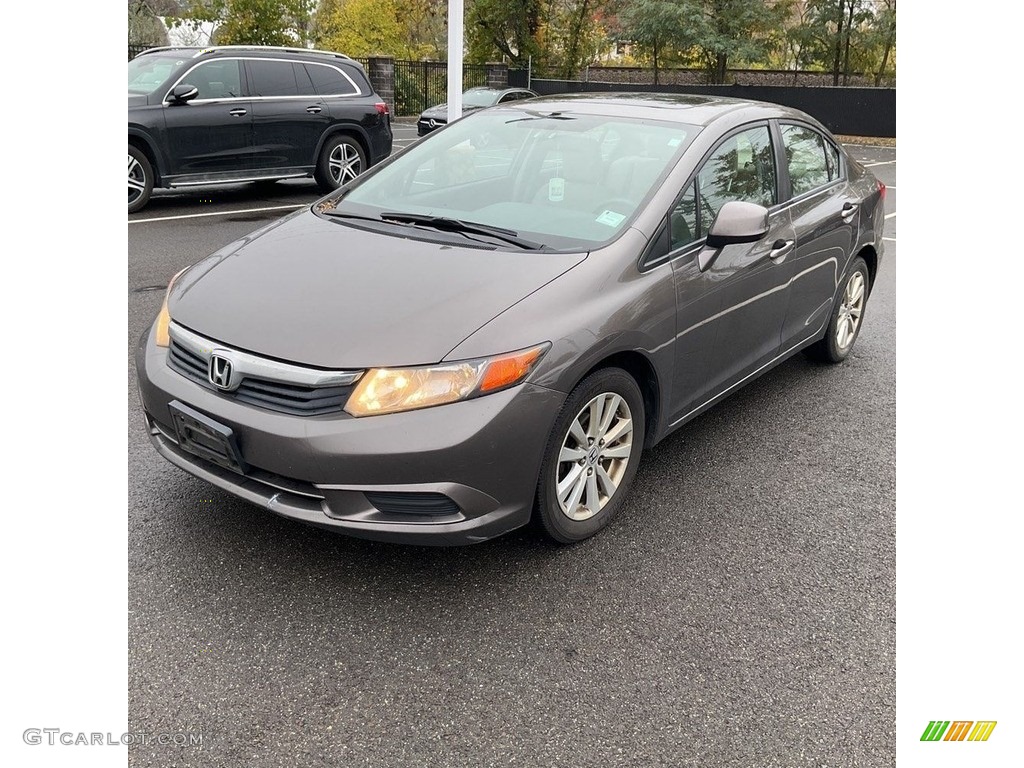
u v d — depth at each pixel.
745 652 2.61
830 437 4.17
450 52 8.52
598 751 2.21
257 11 24.45
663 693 2.42
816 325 4.68
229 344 2.75
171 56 9.64
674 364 3.33
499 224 3.37
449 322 2.70
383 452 2.52
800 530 3.31
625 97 4.21
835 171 4.79
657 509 3.44
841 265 4.71
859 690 2.46
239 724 2.26
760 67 32.44
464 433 2.56
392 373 2.57
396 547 3.07
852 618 2.79
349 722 2.28
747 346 3.91
